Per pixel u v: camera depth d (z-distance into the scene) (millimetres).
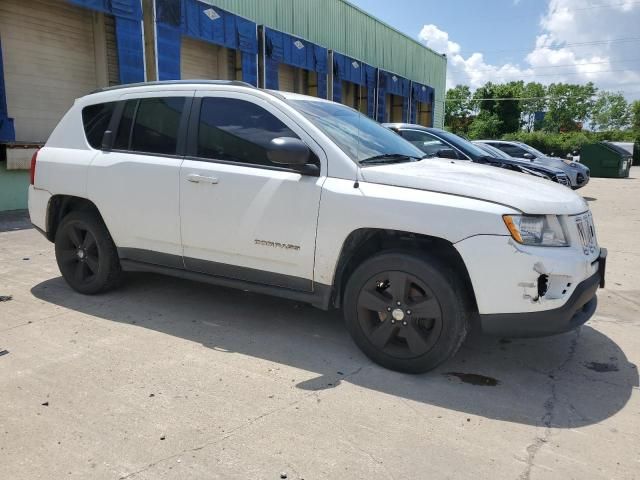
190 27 12836
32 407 2910
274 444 2617
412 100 27656
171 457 2494
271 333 4074
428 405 3043
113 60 11594
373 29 22797
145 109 4402
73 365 3438
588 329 4359
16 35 10023
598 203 13570
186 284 5234
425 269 3250
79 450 2535
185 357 3604
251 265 3855
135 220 4316
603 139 54906
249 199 3758
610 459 2561
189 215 4027
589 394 3225
